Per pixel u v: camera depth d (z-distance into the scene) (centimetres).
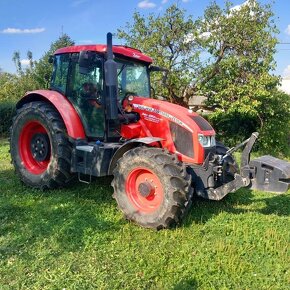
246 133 1145
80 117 520
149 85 560
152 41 1051
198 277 318
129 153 429
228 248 367
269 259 353
